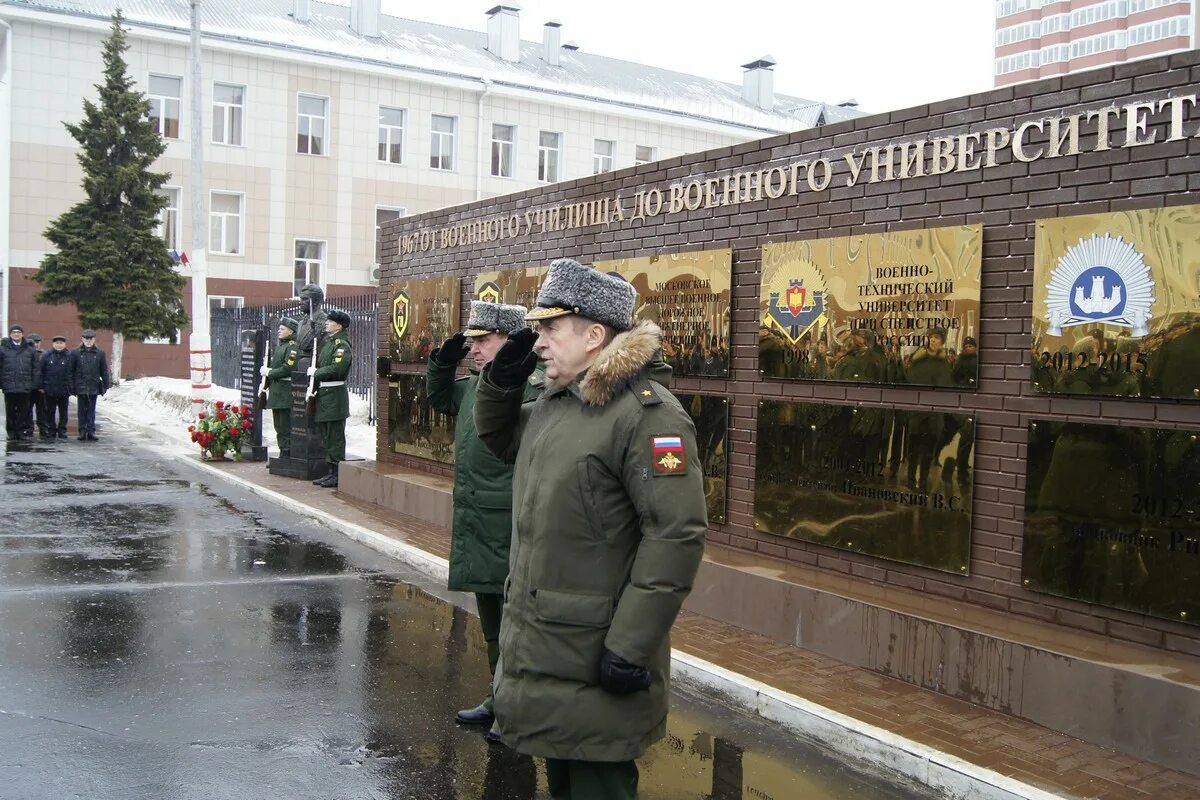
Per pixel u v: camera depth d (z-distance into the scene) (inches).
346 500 434.9
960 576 213.8
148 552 332.8
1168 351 178.5
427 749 180.9
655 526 115.5
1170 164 181.5
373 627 255.6
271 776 166.7
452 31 1596.9
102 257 1057.5
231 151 1261.1
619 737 117.0
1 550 327.3
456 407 200.7
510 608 124.1
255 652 231.8
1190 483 175.2
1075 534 191.6
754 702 200.5
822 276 242.2
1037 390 198.2
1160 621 180.5
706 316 274.5
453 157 1400.1
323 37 1346.0
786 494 251.4
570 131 1470.2
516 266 364.8
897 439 225.0
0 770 162.9
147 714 190.9
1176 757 164.2
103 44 1080.2
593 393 120.0
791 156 254.2
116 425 824.9
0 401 952.3
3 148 1165.1
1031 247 202.1
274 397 524.7
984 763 167.5
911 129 225.8
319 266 1330.0
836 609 221.6
